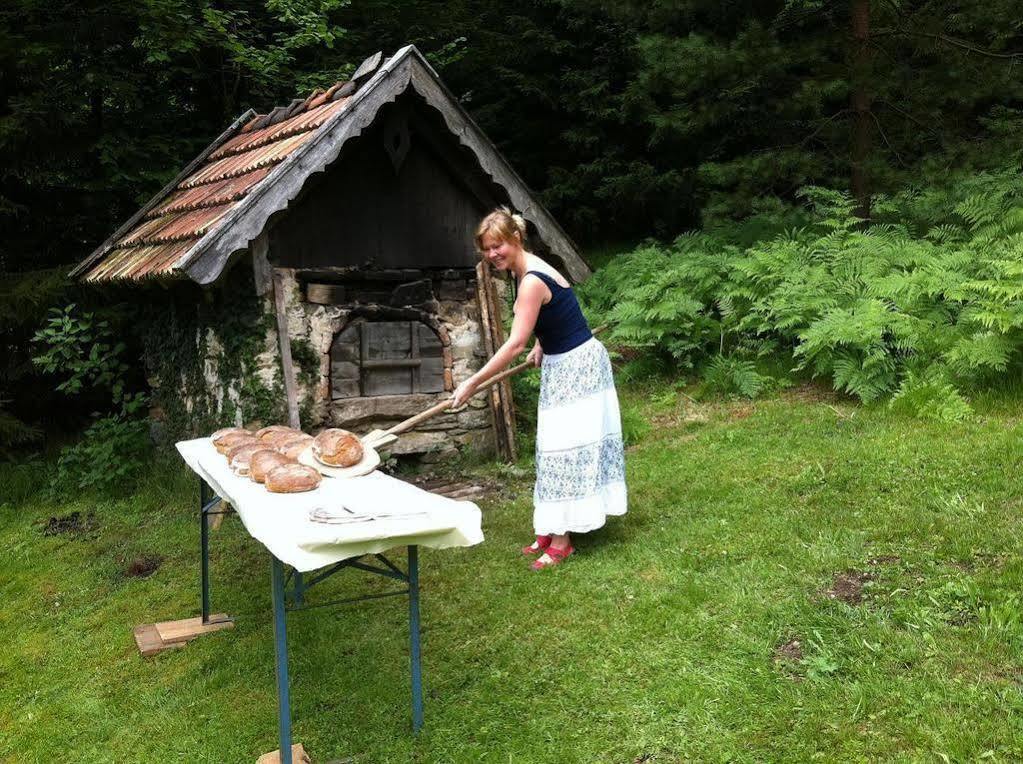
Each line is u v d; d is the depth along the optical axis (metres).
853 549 4.07
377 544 2.82
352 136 5.66
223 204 5.93
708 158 11.76
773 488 4.98
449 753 3.14
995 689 2.97
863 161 8.73
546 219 6.50
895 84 8.60
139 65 9.93
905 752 2.74
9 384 8.46
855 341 6.24
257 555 5.30
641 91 12.37
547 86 14.07
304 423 6.08
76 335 7.80
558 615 3.94
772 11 9.93
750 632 3.54
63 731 3.71
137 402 7.32
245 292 5.91
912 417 5.76
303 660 3.91
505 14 14.52
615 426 4.62
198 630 4.37
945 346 6.25
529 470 6.39
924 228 8.66
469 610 4.13
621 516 4.99
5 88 8.36
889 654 3.24
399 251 6.39
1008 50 9.87
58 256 9.14
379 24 12.49
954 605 3.48
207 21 9.39
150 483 6.76
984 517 4.16
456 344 6.64
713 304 8.36
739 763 2.84
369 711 3.46
